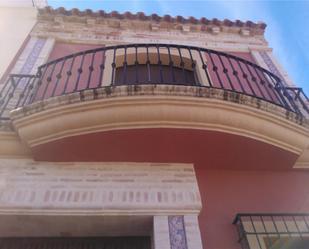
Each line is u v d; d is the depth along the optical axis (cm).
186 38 669
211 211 347
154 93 339
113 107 337
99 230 334
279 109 370
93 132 338
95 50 434
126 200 327
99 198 326
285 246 330
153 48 597
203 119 344
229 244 320
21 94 408
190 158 374
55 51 585
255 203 363
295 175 403
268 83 486
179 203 330
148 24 679
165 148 360
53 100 340
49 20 656
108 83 514
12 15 659
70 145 347
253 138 360
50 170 352
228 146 364
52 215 310
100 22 666
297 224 341
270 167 398
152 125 338
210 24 703
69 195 326
